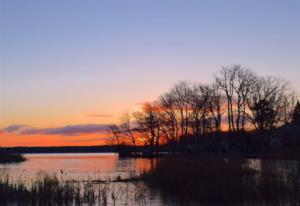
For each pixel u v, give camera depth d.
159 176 45.91
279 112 108.06
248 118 104.69
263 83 105.00
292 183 35.41
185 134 118.56
